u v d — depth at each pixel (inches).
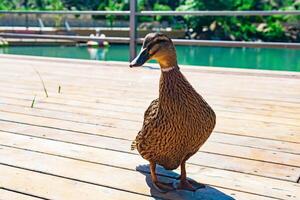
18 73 132.0
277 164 58.7
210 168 57.5
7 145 66.1
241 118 80.8
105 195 50.0
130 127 74.9
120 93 102.2
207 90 106.3
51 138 69.3
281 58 314.8
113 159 60.4
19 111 85.8
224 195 49.9
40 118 80.7
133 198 49.3
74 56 312.8
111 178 54.2
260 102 93.7
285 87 110.3
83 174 55.5
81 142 67.4
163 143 46.9
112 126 75.5
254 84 114.1
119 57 311.0
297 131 72.7
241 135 70.9
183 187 51.2
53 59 160.6
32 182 53.2
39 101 94.3
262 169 57.1
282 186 52.2
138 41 152.6
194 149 48.5
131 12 151.6
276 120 79.4
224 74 130.0
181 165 50.7
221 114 83.7
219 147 65.2
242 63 294.8
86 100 95.2
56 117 81.4
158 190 50.8
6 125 76.4
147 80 119.3
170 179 53.9
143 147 49.1
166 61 45.6
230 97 98.7
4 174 55.5
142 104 91.1
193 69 137.3
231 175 55.3
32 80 119.7
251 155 62.1
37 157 61.1
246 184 52.7
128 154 62.2
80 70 138.0
